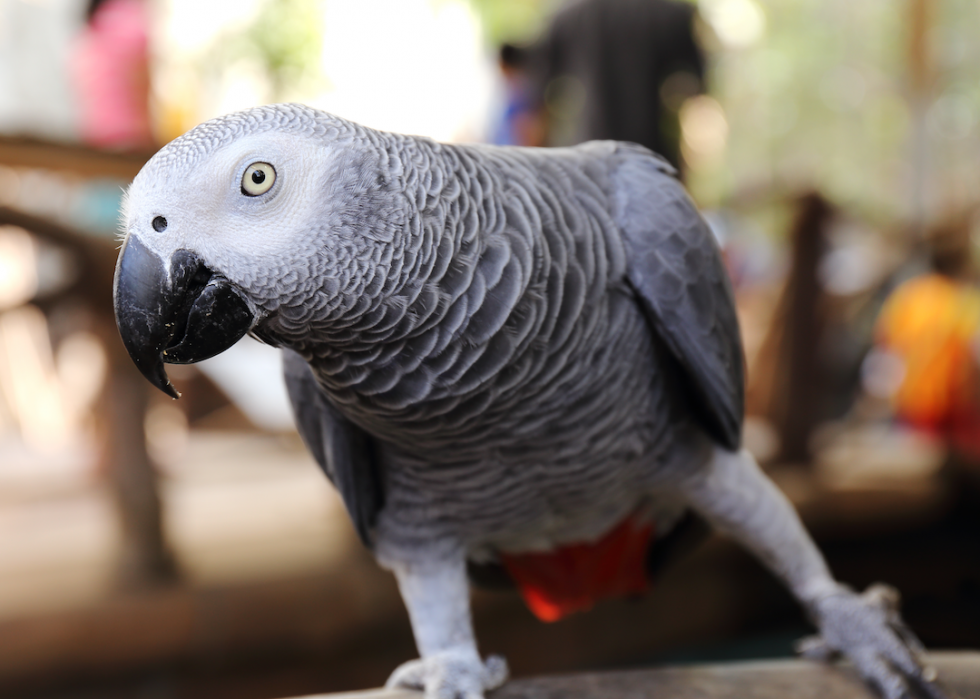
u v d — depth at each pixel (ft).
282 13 20.88
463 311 4.82
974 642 16.52
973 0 43.73
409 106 29.68
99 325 11.40
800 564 6.72
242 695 11.78
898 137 49.49
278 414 17.93
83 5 14.84
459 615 6.34
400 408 5.19
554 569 7.20
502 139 16.52
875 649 6.18
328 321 4.74
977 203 18.06
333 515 13.73
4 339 21.42
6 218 10.24
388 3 29.45
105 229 13.97
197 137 4.65
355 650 12.36
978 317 17.63
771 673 6.19
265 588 11.80
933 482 17.03
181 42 20.95
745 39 57.11
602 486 6.19
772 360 17.85
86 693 11.03
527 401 5.35
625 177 5.91
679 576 14.97
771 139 58.34
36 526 14.64
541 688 5.95
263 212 4.52
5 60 14.57
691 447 6.40
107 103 14.57
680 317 5.77
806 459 16.98
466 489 6.01
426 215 4.71
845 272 22.66
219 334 4.59
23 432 21.35
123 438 11.71
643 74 14.56
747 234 23.52
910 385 17.89
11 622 10.62
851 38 55.52
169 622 11.27
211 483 18.04
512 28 32.42
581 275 5.24
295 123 4.68
